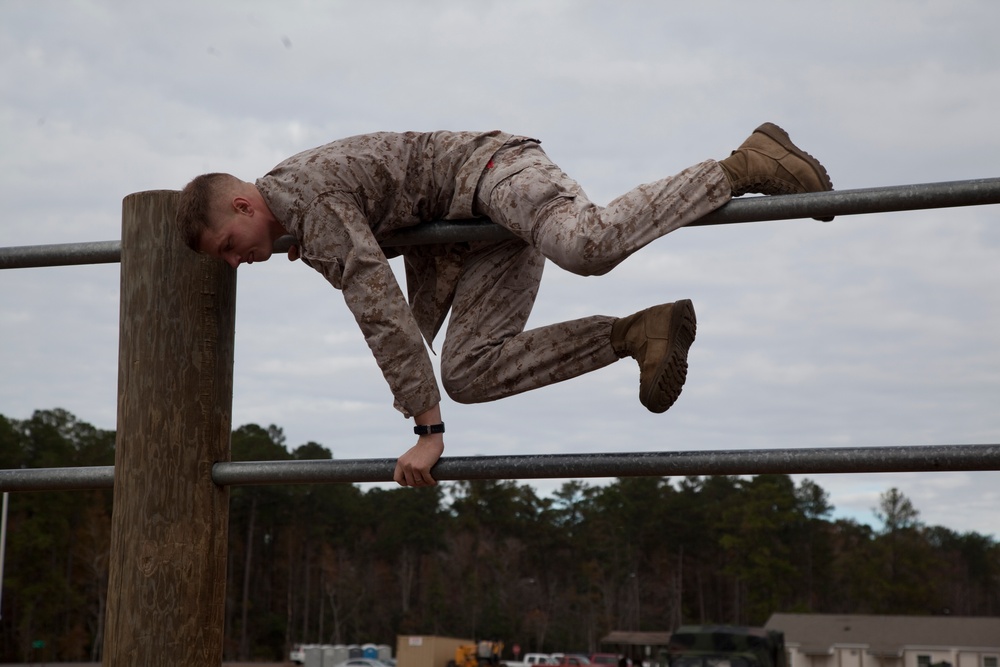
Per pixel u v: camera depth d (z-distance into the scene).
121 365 2.49
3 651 66.56
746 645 13.91
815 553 98.81
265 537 90.75
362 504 96.62
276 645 86.75
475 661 47.41
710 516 101.31
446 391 2.53
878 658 49.12
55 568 69.69
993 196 1.91
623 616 98.31
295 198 2.28
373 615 89.00
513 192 2.25
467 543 93.62
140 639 2.38
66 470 2.54
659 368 2.21
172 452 2.42
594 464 2.06
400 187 2.35
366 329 2.25
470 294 2.53
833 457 1.94
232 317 2.54
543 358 2.40
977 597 107.56
